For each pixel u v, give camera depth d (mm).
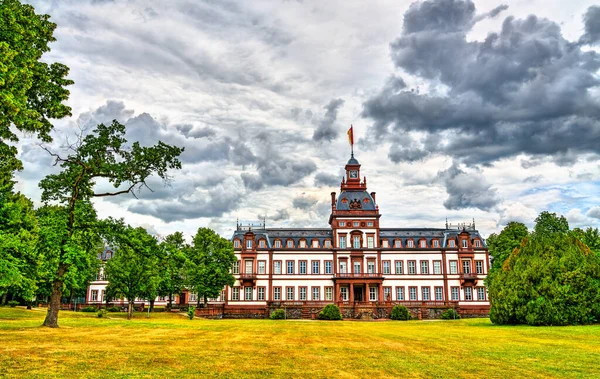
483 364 21391
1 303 79750
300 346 27203
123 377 16844
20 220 39500
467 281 91625
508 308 49250
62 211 39469
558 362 22109
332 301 85562
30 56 25531
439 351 25891
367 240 93312
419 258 92688
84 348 23656
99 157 38938
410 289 91562
